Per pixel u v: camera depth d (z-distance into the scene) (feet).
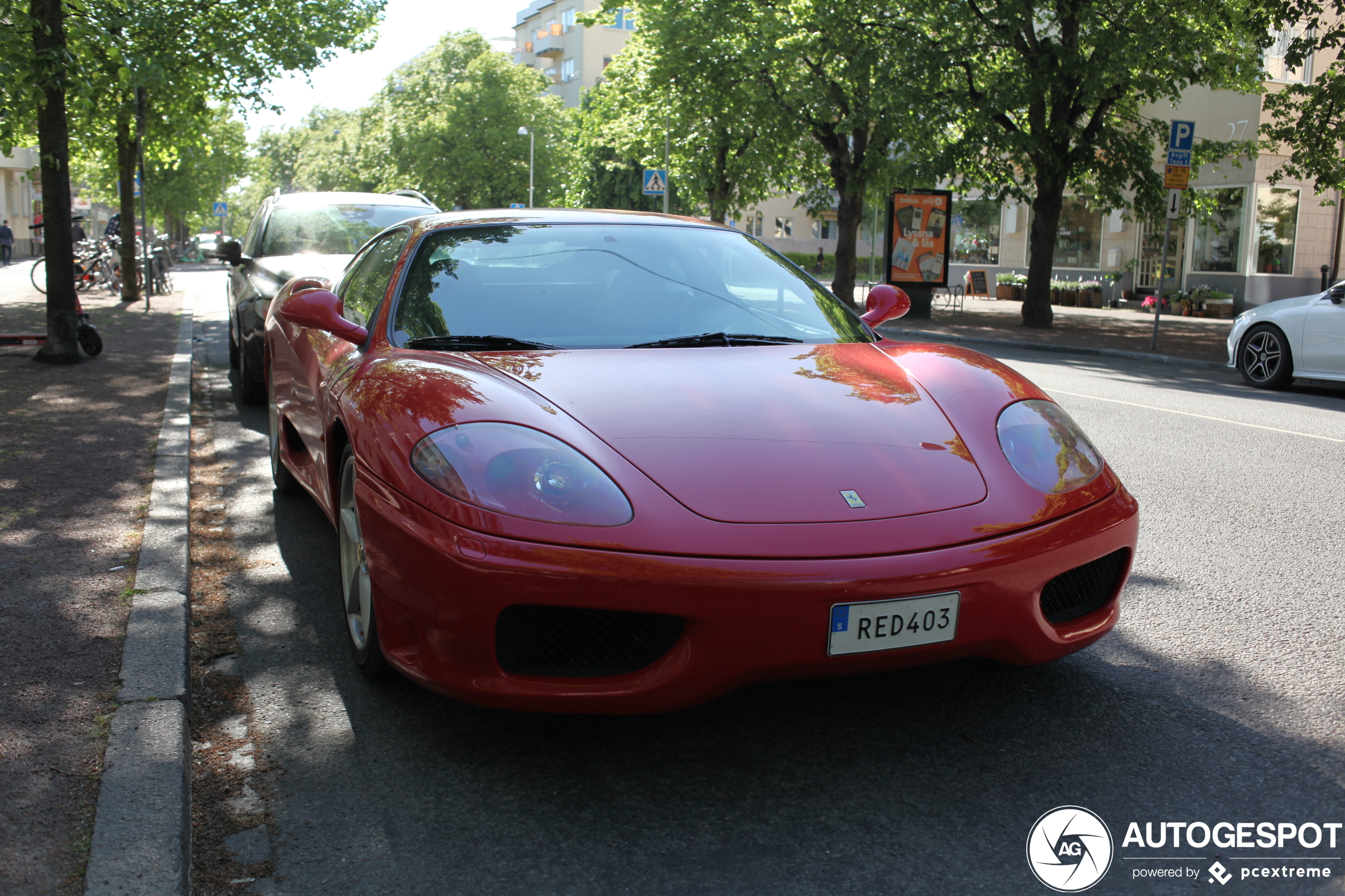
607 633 7.63
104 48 40.57
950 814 7.55
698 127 93.15
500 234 12.14
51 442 19.40
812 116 78.64
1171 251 81.05
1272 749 8.50
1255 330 34.47
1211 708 9.25
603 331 10.68
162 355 33.24
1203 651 10.58
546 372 9.39
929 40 60.08
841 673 7.52
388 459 8.32
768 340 10.89
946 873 6.84
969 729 8.86
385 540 8.10
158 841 6.73
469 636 7.54
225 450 20.61
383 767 8.28
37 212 141.38
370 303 11.92
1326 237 71.61
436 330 10.59
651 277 11.64
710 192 102.17
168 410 22.75
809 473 8.02
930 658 7.74
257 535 14.80
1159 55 53.47
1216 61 56.65
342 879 6.81
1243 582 12.79
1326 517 15.89
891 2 62.08
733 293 11.68
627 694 7.48
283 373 15.11
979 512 7.98
